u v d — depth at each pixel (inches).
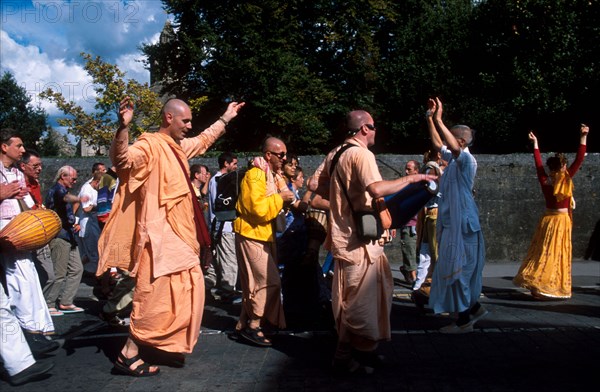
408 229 346.3
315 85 948.6
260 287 214.5
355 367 185.2
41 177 425.7
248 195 212.4
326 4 981.2
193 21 919.7
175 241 185.3
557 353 201.3
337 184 182.1
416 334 229.8
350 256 179.2
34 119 1393.9
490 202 426.3
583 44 799.1
